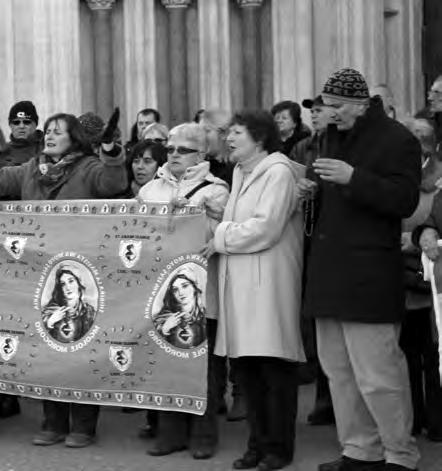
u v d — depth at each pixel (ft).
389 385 24.06
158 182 27.86
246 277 25.75
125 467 26.27
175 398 26.66
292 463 26.48
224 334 26.12
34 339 27.89
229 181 30.94
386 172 23.82
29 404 33.04
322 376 30.07
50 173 28.19
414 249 26.89
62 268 27.63
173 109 49.39
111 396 27.25
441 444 27.81
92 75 48.96
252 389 26.30
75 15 47.34
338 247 24.09
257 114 26.18
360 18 49.24
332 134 24.79
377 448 25.04
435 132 29.27
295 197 25.84
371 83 49.47
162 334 26.73
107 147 27.25
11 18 46.91
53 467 26.37
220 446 28.07
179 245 26.61
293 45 49.44
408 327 27.89
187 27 49.52
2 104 46.98
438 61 52.39
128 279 27.04
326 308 24.06
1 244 28.19
